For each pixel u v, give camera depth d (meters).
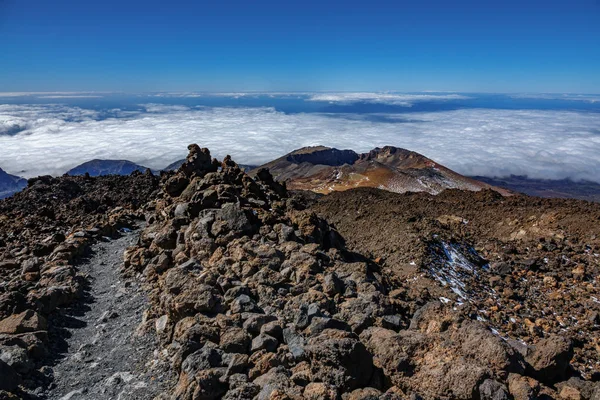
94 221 25.36
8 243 20.75
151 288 15.20
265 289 12.64
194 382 8.55
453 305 18.39
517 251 28.03
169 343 11.19
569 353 9.59
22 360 9.98
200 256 15.90
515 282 23.11
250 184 23.88
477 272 24.45
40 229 23.20
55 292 13.52
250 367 9.21
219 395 8.59
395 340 9.55
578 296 21.19
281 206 21.67
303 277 13.42
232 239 16.36
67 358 11.05
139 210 28.64
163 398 8.95
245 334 10.08
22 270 16.53
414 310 12.80
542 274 24.19
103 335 12.22
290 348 9.73
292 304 11.91
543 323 17.75
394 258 25.27
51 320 12.82
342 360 8.71
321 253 15.53
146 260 17.30
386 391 8.58
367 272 15.23
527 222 34.03
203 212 18.62
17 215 27.97
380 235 31.03
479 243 30.27
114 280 16.61
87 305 14.39
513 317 18.36
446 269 23.55
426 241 26.48
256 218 18.31
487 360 9.01
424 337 9.68
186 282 12.46
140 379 9.93
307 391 8.09
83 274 16.88
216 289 12.30
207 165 28.16
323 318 10.52
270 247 15.28
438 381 8.44
